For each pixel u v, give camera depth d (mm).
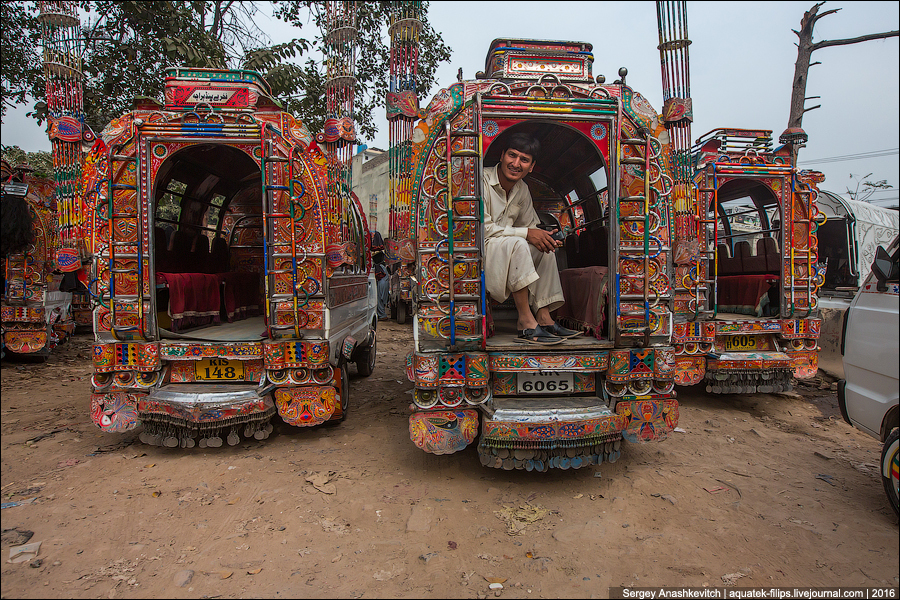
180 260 5496
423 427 3420
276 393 4180
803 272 5934
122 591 2389
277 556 2688
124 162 3928
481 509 3209
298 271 4125
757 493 3518
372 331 7074
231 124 4020
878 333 3369
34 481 3508
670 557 2721
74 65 4848
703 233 5777
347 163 4832
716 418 5391
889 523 3121
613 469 3883
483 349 3418
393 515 3119
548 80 3402
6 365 7172
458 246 3373
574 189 4969
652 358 3547
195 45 8539
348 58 5445
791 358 5754
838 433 4992
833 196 9141
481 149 3330
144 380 4051
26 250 7004
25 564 2568
